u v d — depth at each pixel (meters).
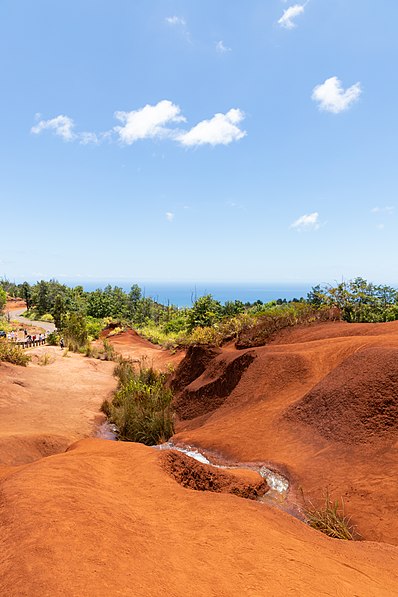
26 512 2.42
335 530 4.05
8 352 17.88
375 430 5.93
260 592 1.88
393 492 4.52
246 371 10.58
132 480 3.86
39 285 91.19
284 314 18.19
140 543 2.25
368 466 5.27
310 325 16.69
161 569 1.97
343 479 5.12
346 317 17.69
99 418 11.77
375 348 7.65
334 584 2.12
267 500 4.96
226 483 4.88
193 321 38.97
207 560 2.17
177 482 4.14
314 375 9.09
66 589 1.64
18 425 10.14
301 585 2.01
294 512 4.66
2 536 2.16
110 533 2.28
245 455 6.56
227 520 2.83
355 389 6.77
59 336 31.14
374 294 17.88
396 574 2.64
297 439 6.69
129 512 2.81
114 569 1.87
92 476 3.67
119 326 46.91
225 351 13.77
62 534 2.14
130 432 9.59
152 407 10.79
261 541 2.53
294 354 9.98
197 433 8.25
